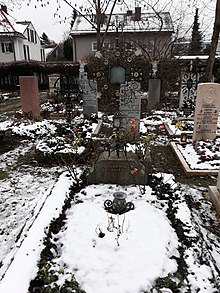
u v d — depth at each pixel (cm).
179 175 618
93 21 1736
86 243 321
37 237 324
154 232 337
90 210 387
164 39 2269
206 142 761
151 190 457
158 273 278
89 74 1522
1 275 301
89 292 259
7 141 872
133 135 585
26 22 3409
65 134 770
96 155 549
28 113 1075
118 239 323
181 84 1328
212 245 377
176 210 396
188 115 1191
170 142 809
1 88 2659
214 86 730
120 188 463
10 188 558
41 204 430
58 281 266
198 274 285
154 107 1362
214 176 606
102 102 1246
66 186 458
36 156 697
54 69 2580
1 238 403
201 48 2614
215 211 468
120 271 280
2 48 3023
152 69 1452
